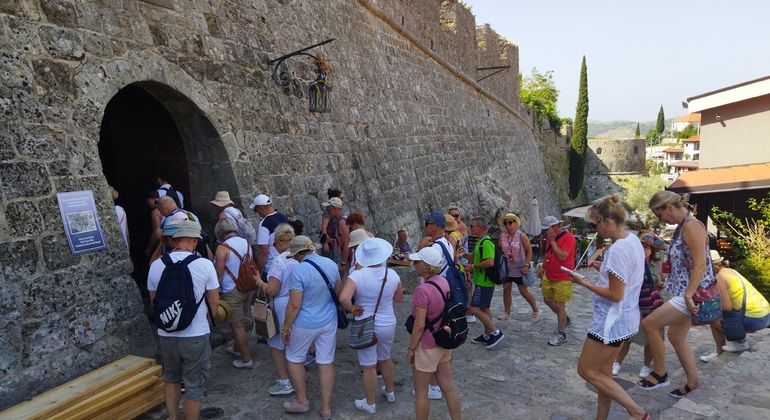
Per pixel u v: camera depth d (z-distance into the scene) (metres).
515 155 29.48
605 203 3.91
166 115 6.96
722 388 4.28
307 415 4.64
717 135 14.74
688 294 4.20
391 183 12.16
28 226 4.31
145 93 6.95
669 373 5.57
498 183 22.67
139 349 4.97
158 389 4.46
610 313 3.77
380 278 4.59
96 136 5.08
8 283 4.10
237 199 6.95
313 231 8.45
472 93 22.28
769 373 4.56
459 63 20.25
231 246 5.31
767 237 10.91
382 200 11.40
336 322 4.61
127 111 7.37
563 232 6.57
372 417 4.64
